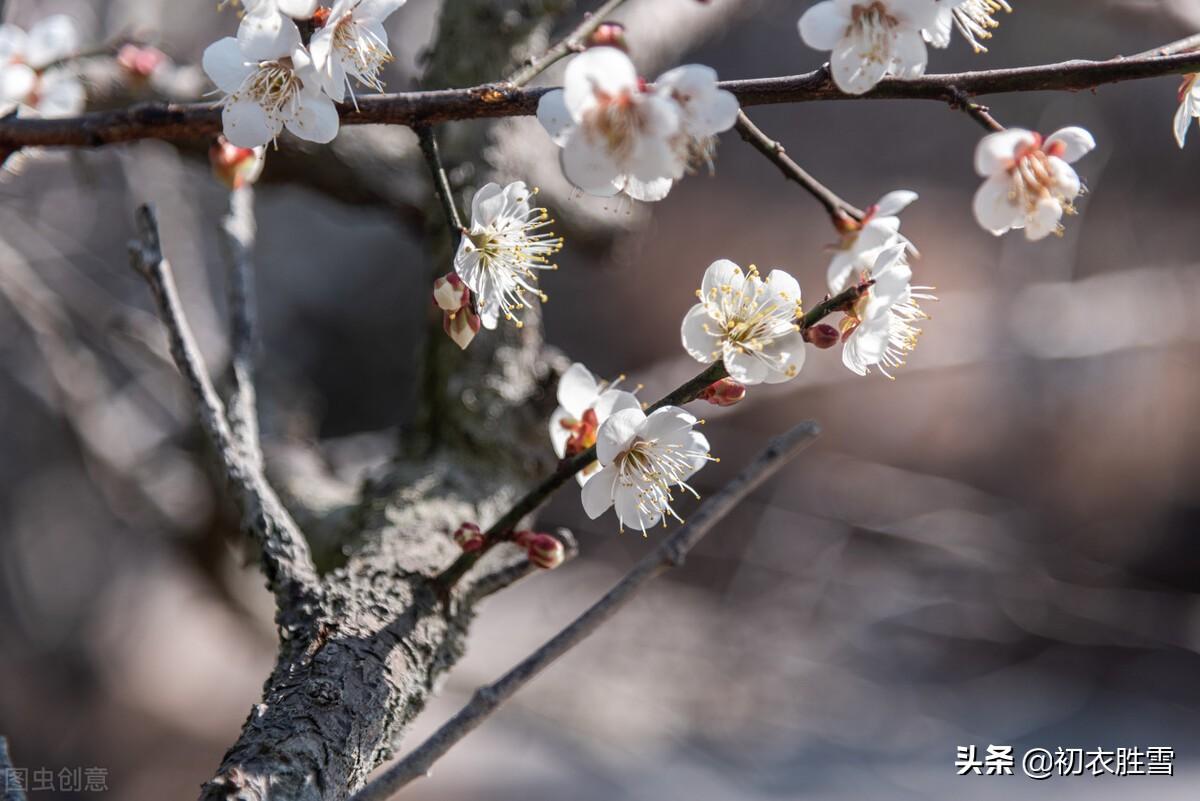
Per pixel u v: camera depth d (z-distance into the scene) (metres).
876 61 0.76
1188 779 1.80
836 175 3.30
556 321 3.16
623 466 0.78
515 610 2.30
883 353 0.79
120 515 1.44
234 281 0.88
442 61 0.97
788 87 0.78
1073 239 2.52
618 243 1.06
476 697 0.77
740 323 0.77
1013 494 2.86
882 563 2.45
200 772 1.85
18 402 1.97
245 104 0.77
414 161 1.06
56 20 0.91
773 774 1.96
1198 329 2.23
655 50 1.07
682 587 2.55
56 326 1.39
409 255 3.11
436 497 0.87
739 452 2.68
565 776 1.80
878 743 2.12
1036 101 2.96
